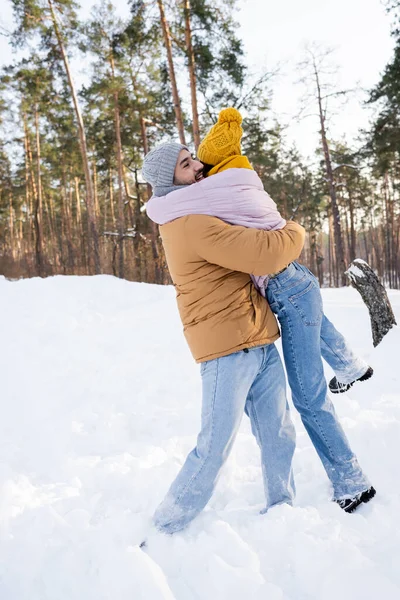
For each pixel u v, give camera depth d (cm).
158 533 202
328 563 174
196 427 356
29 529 213
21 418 389
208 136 224
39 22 1741
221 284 203
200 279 204
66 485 268
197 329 206
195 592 171
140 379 481
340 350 236
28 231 4103
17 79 2227
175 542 195
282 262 198
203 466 200
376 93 2081
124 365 529
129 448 324
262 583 168
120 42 1870
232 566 178
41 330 686
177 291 217
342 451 220
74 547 193
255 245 192
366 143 2230
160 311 795
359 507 216
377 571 169
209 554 183
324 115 2195
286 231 202
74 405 419
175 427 360
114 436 346
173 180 213
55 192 4109
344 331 564
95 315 780
